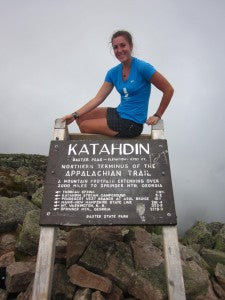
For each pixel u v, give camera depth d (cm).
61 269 210
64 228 273
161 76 201
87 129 216
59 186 179
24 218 297
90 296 191
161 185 178
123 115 207
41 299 145
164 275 211
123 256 223
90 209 170
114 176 182
